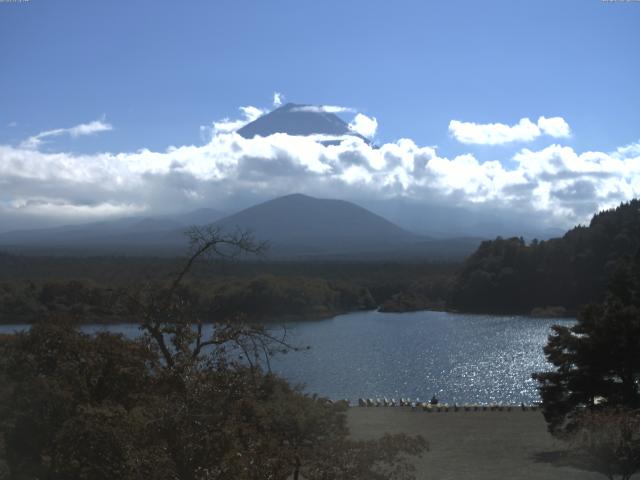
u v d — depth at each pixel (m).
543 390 35.22
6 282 104.81
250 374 16.44
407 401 54.16
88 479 16.88
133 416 13.90
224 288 77.88
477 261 164.88
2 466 18.58
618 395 33.50
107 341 19.39
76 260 160.50
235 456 13.22
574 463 31.47
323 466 16.47
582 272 142.38
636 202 146.62
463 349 93.81
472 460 33.44
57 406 19.12
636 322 33.12
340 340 104.38
